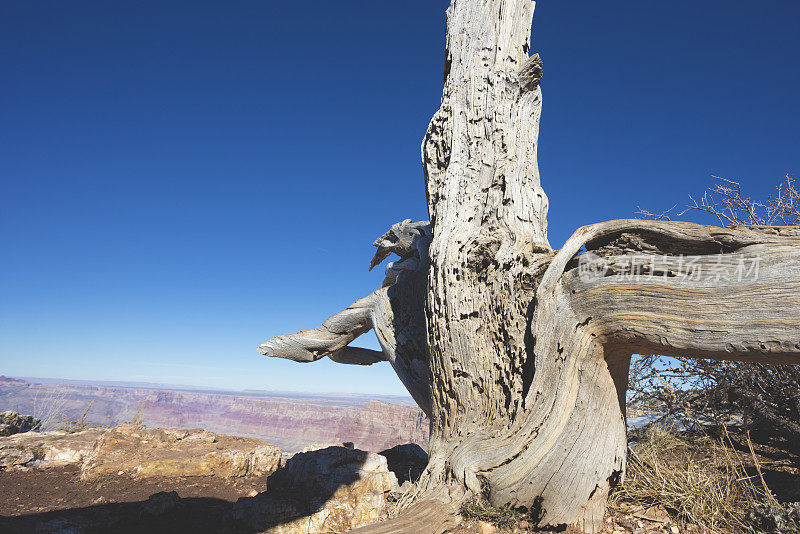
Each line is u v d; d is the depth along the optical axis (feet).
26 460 31.37
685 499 15.57
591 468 15.46
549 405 16.07
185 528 19.06
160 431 35.65
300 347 30.45
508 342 18.06
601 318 15.66
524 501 15.74
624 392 17.39
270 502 18.51
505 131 20.33
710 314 13.74
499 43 21.24
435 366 19.43
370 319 28.35
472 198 20.04
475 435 17.76
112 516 20.39
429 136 22.39
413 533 14.25
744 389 24.91
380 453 33.76
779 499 16.47
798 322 12.35
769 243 13.65
